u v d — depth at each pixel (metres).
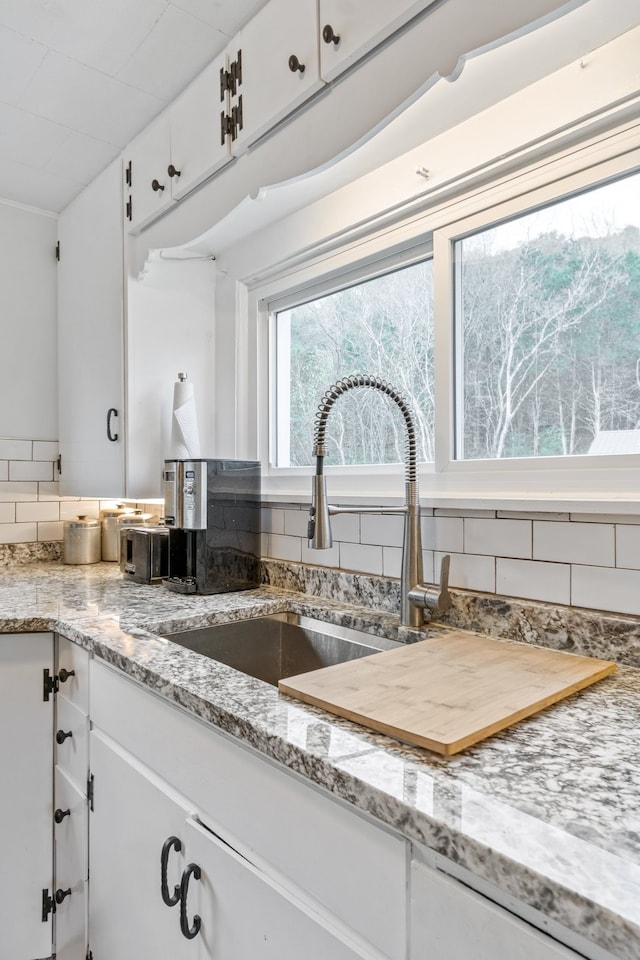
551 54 1.00
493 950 0.50
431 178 1.29
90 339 2.08
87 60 1.46
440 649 1.01
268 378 1.85
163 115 1.65
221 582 1.59
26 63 1.47
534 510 1.09
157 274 1.90
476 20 0.88
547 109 1.08
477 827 0.51
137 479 1.89
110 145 1.85
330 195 1.54
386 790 0.57
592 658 0.96
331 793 0.64
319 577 1.52
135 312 1.87
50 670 1.38
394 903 0.58
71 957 1.29
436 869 0.55
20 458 2.28
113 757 1.11
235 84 1.35
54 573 2.02
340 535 1.52
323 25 1.10
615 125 1.02
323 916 0.66
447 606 1.15
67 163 1.96
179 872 0.90
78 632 1.21
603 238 1.07
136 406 1.88
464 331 1.30
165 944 0.93
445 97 1.12
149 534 1.76
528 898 0.46
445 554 1.24
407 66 0.98
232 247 1.89
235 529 1.62
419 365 1.43
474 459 1.26
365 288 1.58
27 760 1.37
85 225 2.12
